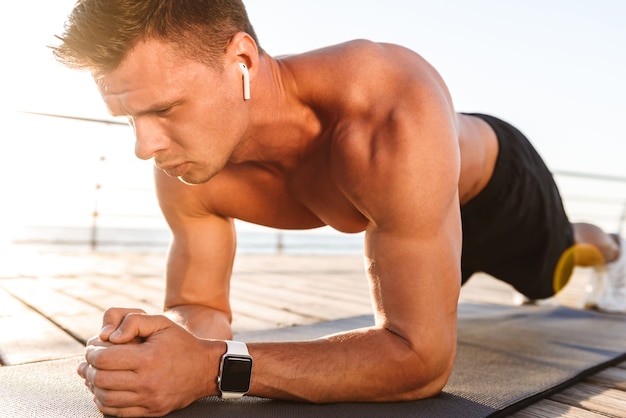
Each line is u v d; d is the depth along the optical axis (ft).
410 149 3.58
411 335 3.57
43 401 3.67
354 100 3.92
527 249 7.32
